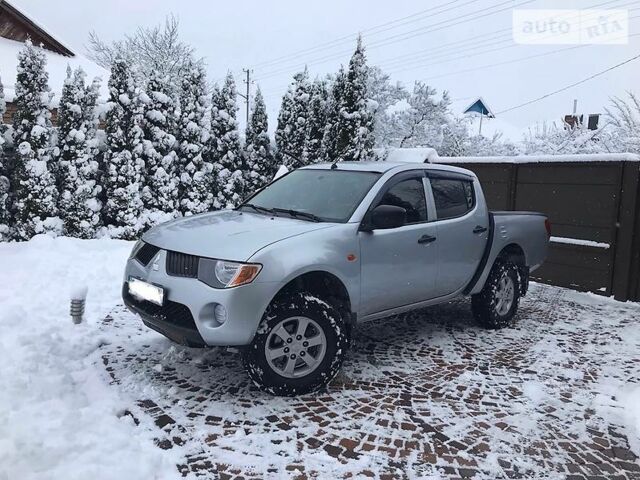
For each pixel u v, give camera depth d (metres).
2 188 9.01
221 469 2.85
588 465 3.07
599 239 7.31
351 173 4.79
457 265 5.00
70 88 9.44
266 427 3.32
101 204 9.98
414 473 2.90
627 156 6.88
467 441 3.27
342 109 11.16
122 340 4.70
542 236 6.25
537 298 7.16
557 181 7.80
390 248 4.27
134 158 10.08
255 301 3.45
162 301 3.64
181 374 4.05
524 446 3.25
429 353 4.80
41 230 8.88
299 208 4.53
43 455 2.76
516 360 4.69
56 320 5.04
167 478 2.74
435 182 5.04
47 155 9.11
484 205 5.49
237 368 4.21
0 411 3.15
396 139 14.72
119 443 2.98
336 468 2.91
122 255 7.92
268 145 12.95
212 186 11.83
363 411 3.59
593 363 4.68
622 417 3.66
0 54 13.41
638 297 6.94
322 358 3.79
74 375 3.90
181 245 3.71
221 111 12.01
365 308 4.18
